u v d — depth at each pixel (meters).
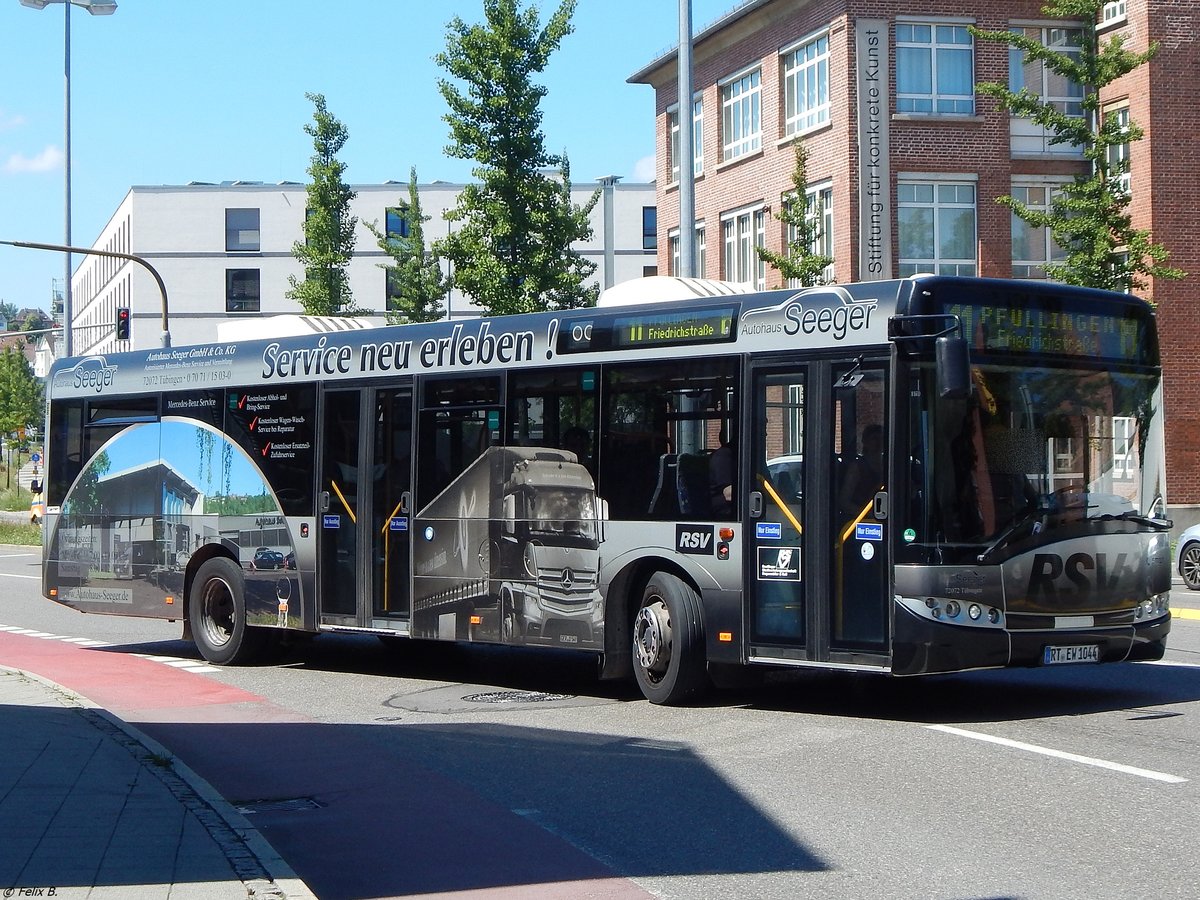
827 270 34.31
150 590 16.73
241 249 79.94
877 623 10.52
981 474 10.52
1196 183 33.47
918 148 33.44
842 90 33.44
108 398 17.42
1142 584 11.16
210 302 79.81
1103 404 11.18
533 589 12.75
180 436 16.45
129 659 16.59
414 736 11.02
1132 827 7.48
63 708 11.90
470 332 13.49
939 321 10.45
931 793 8.38
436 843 7.71
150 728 11.63
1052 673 13.33
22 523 51.59
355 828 8.12
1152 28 33.16
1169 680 12.72
